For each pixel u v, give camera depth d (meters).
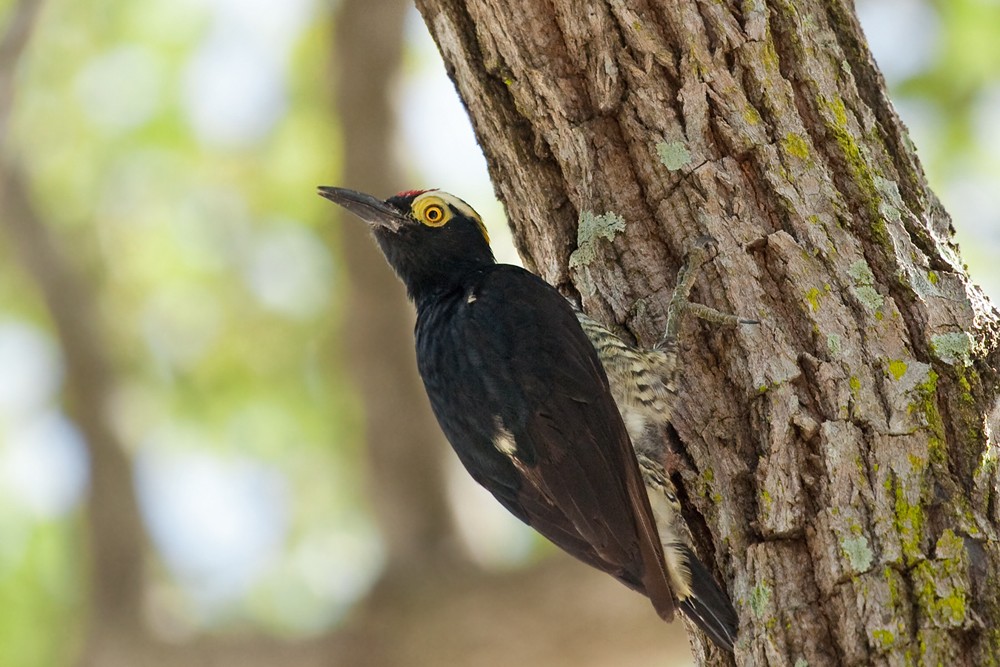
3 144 14.20
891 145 8.05
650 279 8.19
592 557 8.32
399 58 16.67
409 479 17.16
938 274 7.48
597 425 8.25
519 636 16.00
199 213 18.02
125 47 17.41
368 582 16.95
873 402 7.05
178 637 17.36
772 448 7.21
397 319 16.97
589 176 8.34
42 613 16.61
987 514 6.77
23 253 18.17
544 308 8.70
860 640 6.55
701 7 8.05
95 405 18.23
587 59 8.35
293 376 18.20
